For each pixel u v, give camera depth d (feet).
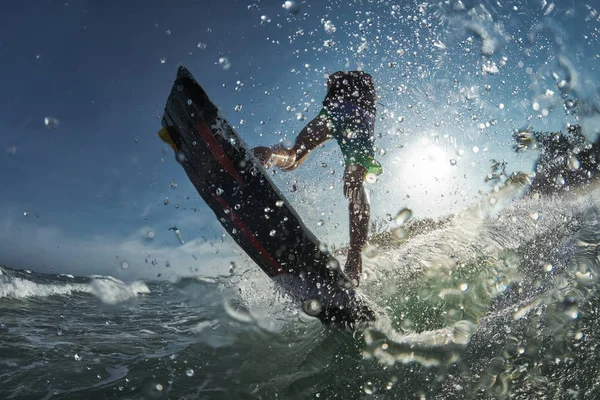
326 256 6.87
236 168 7.07
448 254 8.84
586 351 5.31
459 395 4.93
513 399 4.75
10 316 8.43
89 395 5.02
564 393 4.73
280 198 6.95
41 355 6.16
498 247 8.88
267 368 5.90
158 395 5.07
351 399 5.03
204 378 5.57
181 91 7.18
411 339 6.27
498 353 5.56
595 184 10.04
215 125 7.06
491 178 10.42
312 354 6.20
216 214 7.31
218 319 7.92
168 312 9.57
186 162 7.34
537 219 9.72
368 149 8.52
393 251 9.36
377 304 7.25
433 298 7.56
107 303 10.54
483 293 7.50
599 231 8.70
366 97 8.84
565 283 6.93
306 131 8.63
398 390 5.15
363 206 8.13
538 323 6.03
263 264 7.13
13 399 4.84
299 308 7.11
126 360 6.12
